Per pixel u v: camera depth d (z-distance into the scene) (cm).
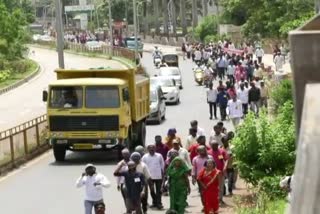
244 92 4209
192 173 2030
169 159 2086
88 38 15700
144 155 2127
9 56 9494
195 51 9206
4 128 4488
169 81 5716
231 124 4219
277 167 2002
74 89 3166
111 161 3147
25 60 10194
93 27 19638
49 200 2350
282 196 1894
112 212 2117
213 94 4522
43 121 3609
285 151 1995
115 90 3136
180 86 6625
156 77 5844
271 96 3616
